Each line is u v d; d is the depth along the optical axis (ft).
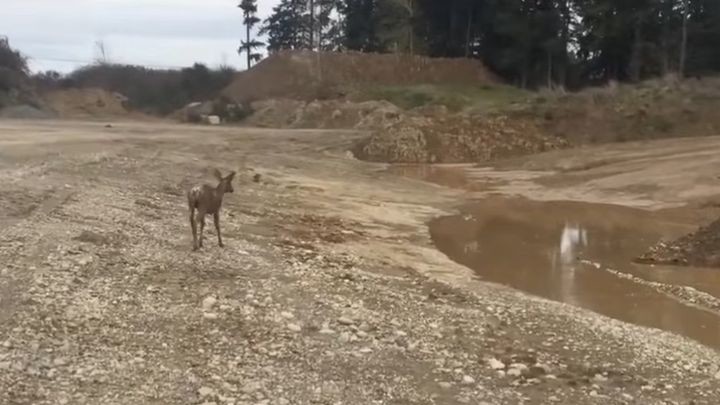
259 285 45.75
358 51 290.56
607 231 80.94
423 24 281.54
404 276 55.26
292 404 28.94
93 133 151.53
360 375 32.89
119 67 290.76
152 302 39.91
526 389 32.68
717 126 153.28
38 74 268.62
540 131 156.46
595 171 120.78
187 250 53.11
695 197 98.78
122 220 61.11
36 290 38.70
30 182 73.77
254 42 344.49
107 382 29.19
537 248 71.82
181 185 88.12
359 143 156.56
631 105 160.76
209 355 33.42
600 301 52.70
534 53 247.29
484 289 53.57
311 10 331.77
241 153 137.28
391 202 96.94
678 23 230.27
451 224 84.02
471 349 37.81
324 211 84.89
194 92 270.05
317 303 43.21
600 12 222.89
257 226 70.08
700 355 39.55
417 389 31.76
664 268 64.23
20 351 30.83
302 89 248.11
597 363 36.91
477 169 136.05
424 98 223.92
